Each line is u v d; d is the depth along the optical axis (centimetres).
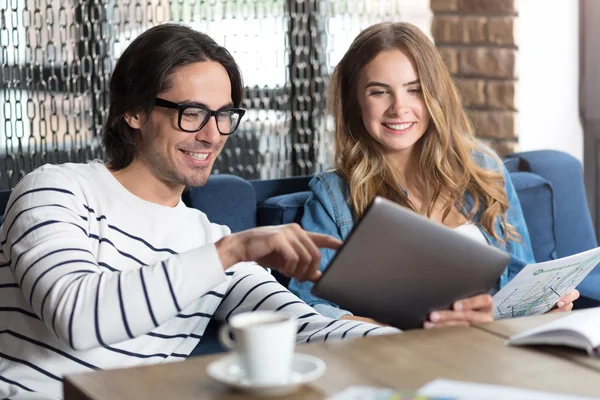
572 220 311
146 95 184
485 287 157
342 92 262
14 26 283
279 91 333
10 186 285
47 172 179
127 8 300
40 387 174
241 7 323
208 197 249
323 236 155
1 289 177
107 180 188
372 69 251
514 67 356
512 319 160
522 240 266
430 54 253
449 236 145
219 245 152
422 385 123
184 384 125
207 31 317
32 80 288
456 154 260
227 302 198
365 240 139
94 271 158
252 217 259
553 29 365
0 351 177
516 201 269
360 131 261
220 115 187
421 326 159
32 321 175
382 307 152
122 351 181
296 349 140
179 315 192
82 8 292
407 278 148
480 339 146
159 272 150
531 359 134
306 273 153
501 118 361
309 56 337
